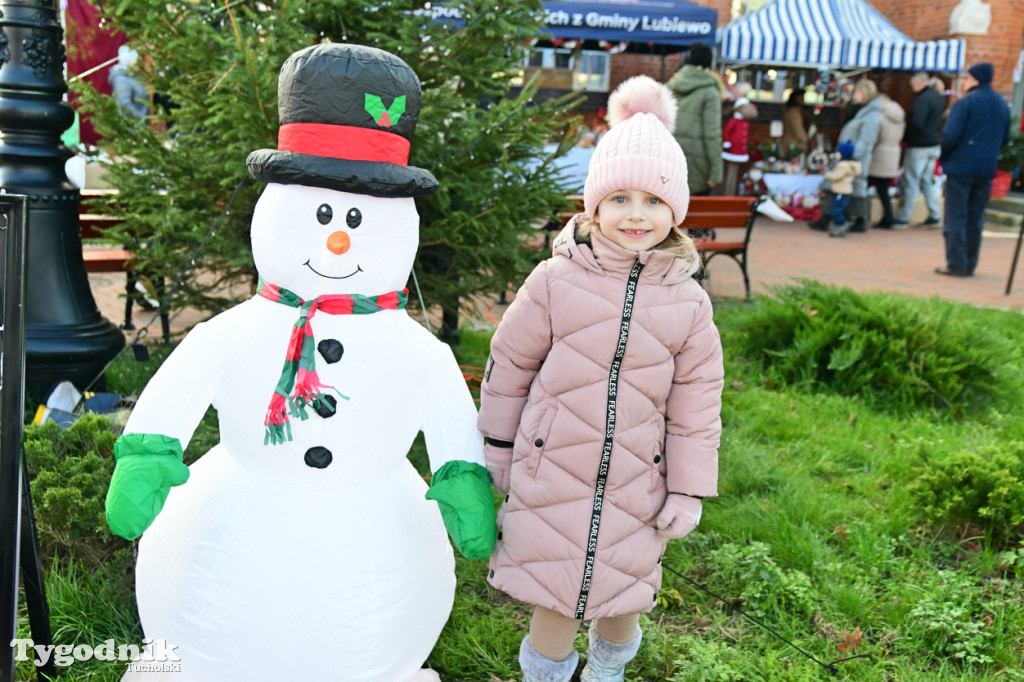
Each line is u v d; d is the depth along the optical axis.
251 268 4.41
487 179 4.40
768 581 3.25
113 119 4.30
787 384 5.75
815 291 6.12
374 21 4.16
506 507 2.39
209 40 3.85
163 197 4.32
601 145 2.33
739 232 12.64
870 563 3.52
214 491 2.19
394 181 2.10
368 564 2.13
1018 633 3.12
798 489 4.05
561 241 2.36
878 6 16.36
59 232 4.29
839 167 12.33
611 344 2.27
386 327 2.21
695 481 2.33
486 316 7.04
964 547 3.74
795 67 15.45
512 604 3.17
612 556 2.32
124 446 2.10
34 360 4.21
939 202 14.59
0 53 4.07
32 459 3.17
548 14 4.44
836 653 2.97
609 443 2.29
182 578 2.11
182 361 2.16
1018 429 5.00
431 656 2.82
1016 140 15.59
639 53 13.76
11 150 4.16
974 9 14.53
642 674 2.85
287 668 2.07
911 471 4.26
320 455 2.13
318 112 2.05
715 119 8.67
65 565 3.03
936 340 5.59
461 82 4.59
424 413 2.32
